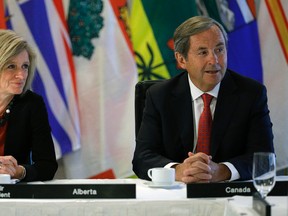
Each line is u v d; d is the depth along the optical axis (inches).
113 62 284.0
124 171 286.2
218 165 191.0
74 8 282.5
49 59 278.7
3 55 203.5
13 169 191.2
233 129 206.4
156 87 217.2
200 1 291.4
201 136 206.8
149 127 211.6
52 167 206.4
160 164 197.6
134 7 283.9
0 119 213.0
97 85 284.0
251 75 287.0
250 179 197.3
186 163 188.9
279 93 287.1
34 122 214.1
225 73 213.5
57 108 279.6
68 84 281.1
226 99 208.4
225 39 205.3
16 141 212.7
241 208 137.7
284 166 288.5
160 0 281.9
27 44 210.1
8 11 278.1
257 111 209.2
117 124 285.6
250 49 287.3
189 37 203.6
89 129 286.0
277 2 288.0
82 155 287.0
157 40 283.1
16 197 157.5
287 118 287.6
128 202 151.9
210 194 158.2
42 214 151.0
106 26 282.8
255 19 288.5
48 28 278.8
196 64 202.5
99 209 151.3
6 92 209.0
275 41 287.9
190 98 210.7
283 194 159.2
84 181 196.2
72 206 151.2
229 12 287.4
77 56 284.0
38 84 278.4
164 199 155.4
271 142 209.8
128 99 285.6
